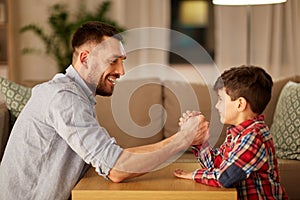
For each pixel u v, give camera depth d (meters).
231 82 2.08
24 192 2.01
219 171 1.86
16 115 3.28
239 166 1.87
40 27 5.59
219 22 5.63
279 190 2.03
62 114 1.92
